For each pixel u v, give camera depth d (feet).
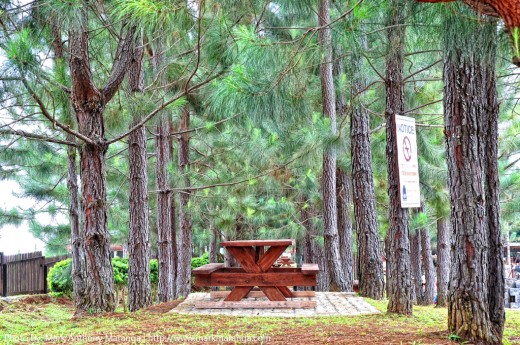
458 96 18.19
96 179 27.37
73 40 26.73
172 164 42.96
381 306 31.32
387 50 18.89
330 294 38.75
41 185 49.08
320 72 36.99
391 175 27.58
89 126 27.14
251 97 18.29
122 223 58.08
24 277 57.82
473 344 17.51
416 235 56.03
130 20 18.15
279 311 29.43
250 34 18.03
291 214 59.06
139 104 28.32
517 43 8.25
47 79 21.44
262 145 36.40
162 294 44.19
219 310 29.91
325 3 29.40
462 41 13.23
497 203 19.24
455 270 18.19
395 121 24.93
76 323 24.86
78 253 40.11
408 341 17.76
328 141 28.27
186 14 18.17
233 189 45.55
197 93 40.32
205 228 60.80
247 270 31.12
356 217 38.27
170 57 33.50
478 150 18.15
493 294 18.89
